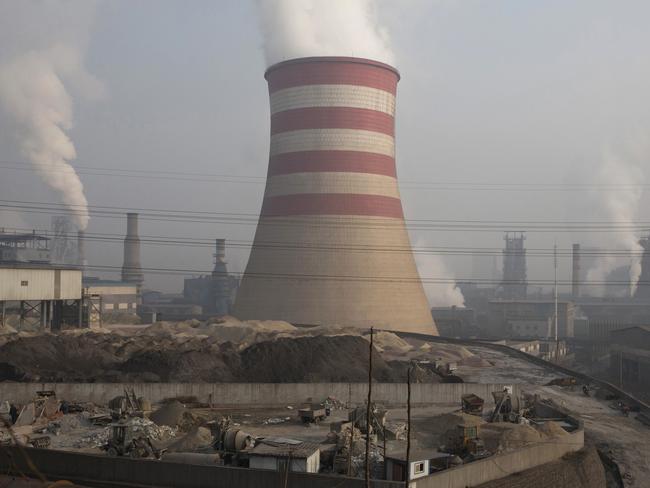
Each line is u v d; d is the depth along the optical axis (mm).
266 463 24984
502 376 59156
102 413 35969
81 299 74688
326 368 52594
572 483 29031
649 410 43656
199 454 26281
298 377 51094
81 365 52625
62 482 20578
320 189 87625
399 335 86000
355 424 31297
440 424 34406
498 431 32375
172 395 40000
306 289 86875
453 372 59031
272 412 38719
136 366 50438
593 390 52031
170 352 52844
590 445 34594
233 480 23766
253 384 40594
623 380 83875
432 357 66938
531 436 31438
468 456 28844
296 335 74750
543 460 29625
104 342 61375
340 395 41438
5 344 53875
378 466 25859
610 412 45000
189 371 49219
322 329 78312
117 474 24812
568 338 116062
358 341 59625
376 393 41781
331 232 87062
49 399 36000
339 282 86625
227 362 53188
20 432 31922
